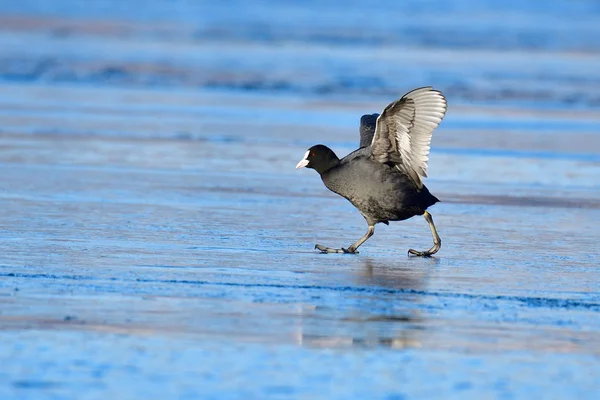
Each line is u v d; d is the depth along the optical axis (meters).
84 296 11.46
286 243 14.95
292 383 8.92
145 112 30.62
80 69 40.81
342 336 10.23
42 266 12.81
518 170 22.62
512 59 48.94
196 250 14.14
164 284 12.10
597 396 8.74
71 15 66.94
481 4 85.62
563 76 42.59
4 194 18.11
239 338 10.08
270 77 39.91
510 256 14.38
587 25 70.38
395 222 16.95
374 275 12.91
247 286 12.12
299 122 29.39
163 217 16.55
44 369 9.11
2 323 10.35
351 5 81.81
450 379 9.10
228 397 8.59
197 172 21.38
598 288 12.45
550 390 8.88
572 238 15.79
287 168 22.31
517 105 34.47
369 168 14.12
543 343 10.15
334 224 16.62
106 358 9.42
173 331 10.25
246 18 68.12
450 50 52.31
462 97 36.12
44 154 22.88
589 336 10.40
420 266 13.57
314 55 47.88
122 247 14.14
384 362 9.51
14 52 45.03
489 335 10.38
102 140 25.36
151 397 8.55
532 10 82.19
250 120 29.56
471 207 18.45
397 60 46.75
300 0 85.06
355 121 29.86
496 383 9.02
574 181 21.42
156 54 46.50
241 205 17.98
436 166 22.95
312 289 12.07
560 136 27.80
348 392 8.76
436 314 11.09
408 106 13.76
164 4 78.81
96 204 17.48
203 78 39.31
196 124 28.55
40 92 34.47
